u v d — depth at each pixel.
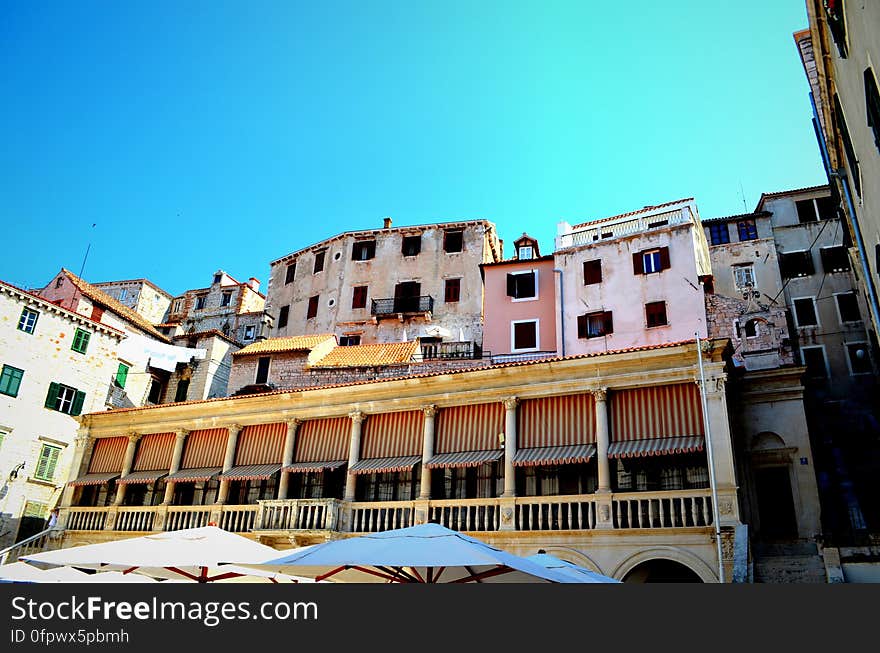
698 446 22.72
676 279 38.34
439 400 28.22
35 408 38.34
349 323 55.41
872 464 33.50
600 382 25.34
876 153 15.25
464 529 25.50
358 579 14.02
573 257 42.41
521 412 26.77
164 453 33.75
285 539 28.06
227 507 30.09
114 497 34.25
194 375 50.53
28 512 36.94
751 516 26.61
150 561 13.58
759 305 34.66
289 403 31.55
